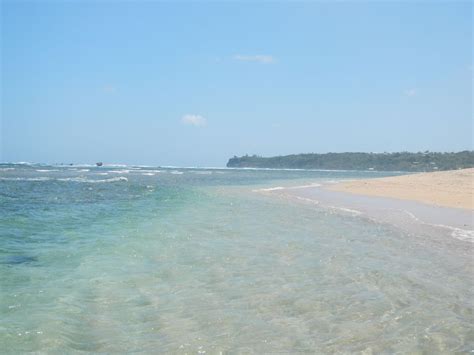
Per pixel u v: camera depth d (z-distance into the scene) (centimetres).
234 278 845
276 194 3209
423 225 1595
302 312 664
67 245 1148
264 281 827
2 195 2847
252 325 610
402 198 2703
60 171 10069
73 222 1606
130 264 942
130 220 1670
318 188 3875
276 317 642
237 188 4059
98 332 578
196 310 666
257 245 1173
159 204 2364
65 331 573
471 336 582
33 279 812
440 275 888
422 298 739
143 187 4041
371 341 562
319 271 909
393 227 1545
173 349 530
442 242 1262
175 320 625
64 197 2802
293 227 1518
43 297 708
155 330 588
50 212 1928
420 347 546
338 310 675
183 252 1070
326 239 1286
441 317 650
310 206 2298
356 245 1202
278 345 546
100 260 976
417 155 18650
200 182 5516
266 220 1695
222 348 535
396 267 950
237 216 1823
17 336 549
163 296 730
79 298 711
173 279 831
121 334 573
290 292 761
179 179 6488
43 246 1132
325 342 557
